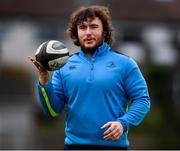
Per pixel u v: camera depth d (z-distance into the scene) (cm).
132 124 1184
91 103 1195
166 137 3956
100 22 1221
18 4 6178
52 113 1238
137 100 1202
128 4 6353
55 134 3831
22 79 4891
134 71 1212
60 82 1230
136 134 3931
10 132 4016
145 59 5869
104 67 1207
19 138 3656
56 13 6141
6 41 6044
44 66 1200
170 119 4225
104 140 1198
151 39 6272
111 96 1198
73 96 1209
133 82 1207
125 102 1218
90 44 1213
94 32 1213
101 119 1194
